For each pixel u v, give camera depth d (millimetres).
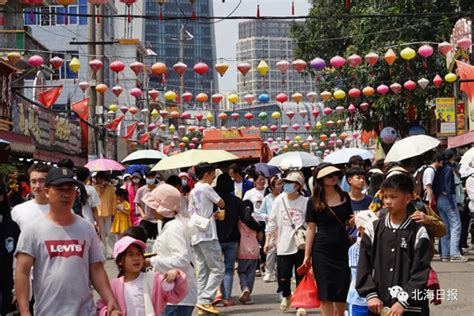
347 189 19016
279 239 14836
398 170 9445
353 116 44844
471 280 17578
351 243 11648
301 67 25875
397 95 40656
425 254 8203
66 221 8125
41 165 10852
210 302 14523
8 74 33625
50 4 46719
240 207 15789
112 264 22969
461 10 39469
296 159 20594
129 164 30422
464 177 23062
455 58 38500
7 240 11180
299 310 13875
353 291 10812
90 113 40781
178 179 17312
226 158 17719
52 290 7965
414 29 39750
